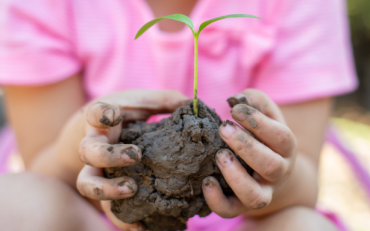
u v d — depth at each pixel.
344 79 0.46
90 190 0.28
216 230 0.43
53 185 0.34
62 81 0.45
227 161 0.28
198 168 0.29
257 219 0.38
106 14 0.47
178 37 0.45
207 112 0.30
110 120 0.28
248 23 0.48
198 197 0.30
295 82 0.46
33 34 0.44
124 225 0.31
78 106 0.47
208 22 0.27
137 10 0.46
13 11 0.43
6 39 0.43
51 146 0.43
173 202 0.29
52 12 0.45
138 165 0.29
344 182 0.76
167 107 0.34
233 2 0.48
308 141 0.45
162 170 0.29
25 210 0.32
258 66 0.49
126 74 0.47
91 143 0.28
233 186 0.28
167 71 0.46
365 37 1.40
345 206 0.67
